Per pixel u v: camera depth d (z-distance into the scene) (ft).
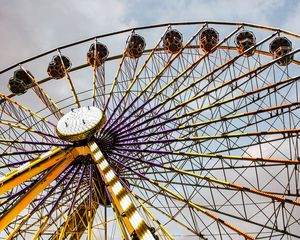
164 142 73.61
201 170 72.02
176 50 97.96
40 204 65.82
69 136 71.05
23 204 61.46
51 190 68.69
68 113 76.64
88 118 73.51
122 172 77.41
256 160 68.18
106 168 57.36
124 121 76.95
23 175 64.80
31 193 63.00
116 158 77.71
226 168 70.90
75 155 71.77
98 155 63.87
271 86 73.87
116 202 56.24
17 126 82.02
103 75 92.94
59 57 103.50
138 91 85.10
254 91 74.64
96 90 87.25
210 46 93.86
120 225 54.65
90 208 67.05
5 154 75.97
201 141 76.07
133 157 73.10
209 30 94.38
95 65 92.27
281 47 89.35
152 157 77.05
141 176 70.28
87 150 71.72
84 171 72.84
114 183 51.57
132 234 42.91
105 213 66.85
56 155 69.10
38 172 66.69
